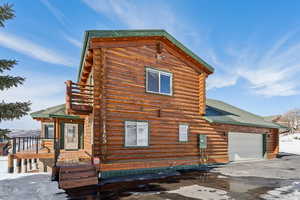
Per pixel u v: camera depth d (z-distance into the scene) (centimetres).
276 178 930
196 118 1312
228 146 1480
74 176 753
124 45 1061
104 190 718
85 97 1005
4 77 742
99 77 977
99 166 847
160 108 1155
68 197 633
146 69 1129
